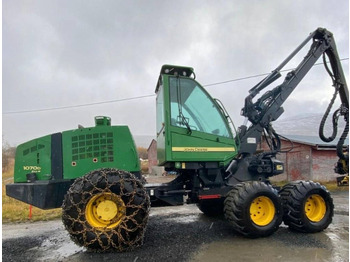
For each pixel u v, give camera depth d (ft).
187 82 17.78
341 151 23.85
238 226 15.84
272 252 13.99
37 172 16.63
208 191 17.87
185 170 18.75
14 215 26.99
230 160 18.52
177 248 14.76
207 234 17.34
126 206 14.19
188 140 17.07
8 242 17.40
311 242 15.53
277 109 21.38
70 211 14.14
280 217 16.75
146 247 14.97
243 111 21.17
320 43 22.99
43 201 15.75
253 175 20.13
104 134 16.58
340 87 23.34
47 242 17.28
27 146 17.04
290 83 21.86
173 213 24.84
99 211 14.44
